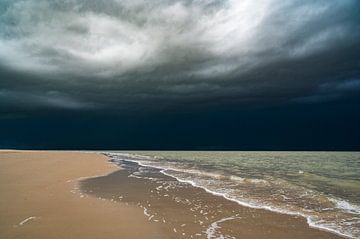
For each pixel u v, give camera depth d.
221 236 9.01
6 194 14.73
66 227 9.45
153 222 10.34
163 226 9.88
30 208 11.89
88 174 25.16
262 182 20.23
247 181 20.89
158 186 18.91
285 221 10.73
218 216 11.38
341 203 13.59
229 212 12.03
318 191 16.78
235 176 23.53
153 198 14.88
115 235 8.80
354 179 21.91
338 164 39.31
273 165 37.53
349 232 9.50
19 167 28.84
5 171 25.05
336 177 23.25
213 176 24.36
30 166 30.06
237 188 18.05
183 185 19.33
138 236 8.76
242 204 13.55
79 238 8.42
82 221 10.17
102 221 10.27
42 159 41.25
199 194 16.03
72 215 10.97
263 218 11.11
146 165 37.41
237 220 10.82
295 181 20.92
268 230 9.66
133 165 37.38
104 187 18.27
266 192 16.59
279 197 15.12
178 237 8.80
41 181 19.38
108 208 12.34
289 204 13.49
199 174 26.08
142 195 15.66
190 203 13.70
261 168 32.41
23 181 19.19
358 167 33.81
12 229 9.12
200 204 13.50
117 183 20.12
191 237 8.83
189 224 10.20
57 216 10.77
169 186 18.91
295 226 10.13
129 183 20.17
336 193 16.09
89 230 9.20
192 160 50.41
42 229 9.16
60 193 15.32
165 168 32.50
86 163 36.56
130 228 9.53
